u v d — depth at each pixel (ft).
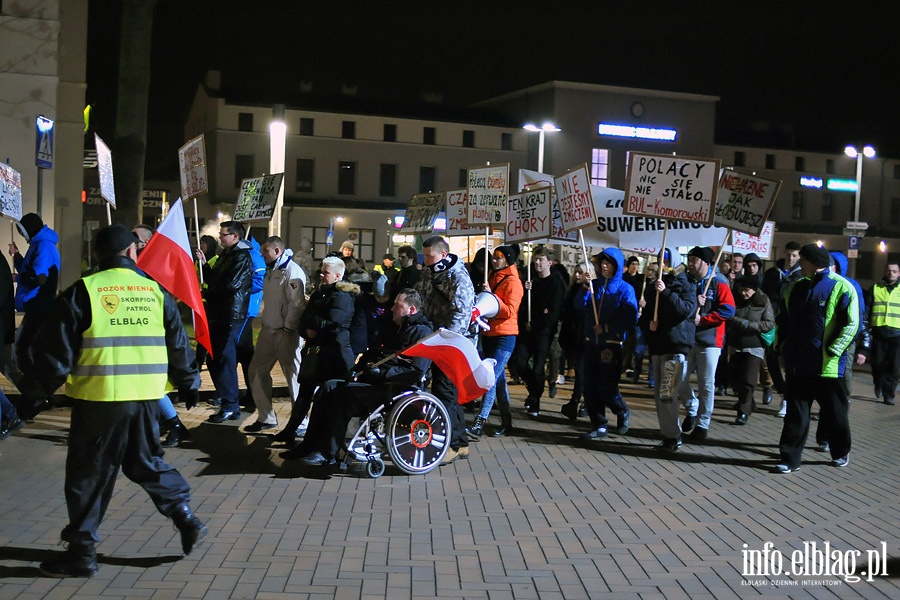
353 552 18.52
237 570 17.19
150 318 16.99
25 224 31.71
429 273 27.89
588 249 54.13
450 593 16.30
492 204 37.32
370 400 25.50
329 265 28.78
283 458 25.98
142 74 64.03
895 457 30.37
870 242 209.26
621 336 32.17
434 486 24.57
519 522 21.15
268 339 30.96
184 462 26.61
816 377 27.73
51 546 18.35
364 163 189.26
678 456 29.66
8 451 26.94
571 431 33.83
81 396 16.46
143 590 16.01
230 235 32.81
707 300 32.01
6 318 27.45
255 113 182.70
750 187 34.53
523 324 36.55
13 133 64.90
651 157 31.89
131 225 63.77
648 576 17.57
